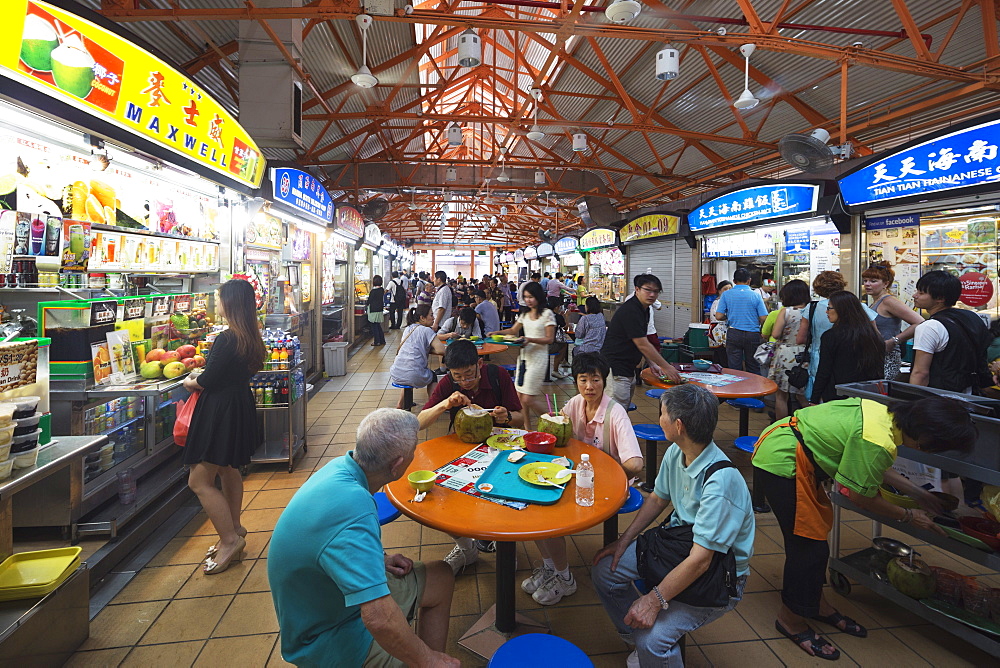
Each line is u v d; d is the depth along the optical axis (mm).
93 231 3145
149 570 2674
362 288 13492
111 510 2904
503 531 1609
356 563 1270
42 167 2777
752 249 8016
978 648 2090
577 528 1656
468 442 2494
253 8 3936
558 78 9492
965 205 4605
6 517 1991
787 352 4570
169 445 3627
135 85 2809
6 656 1687
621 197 12695
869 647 2125
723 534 1647
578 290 15031
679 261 9758
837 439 1966
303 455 4406
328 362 7945
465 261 39500
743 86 7301
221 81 6047
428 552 2896
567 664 1326
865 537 3031
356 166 10547
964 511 2219
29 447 1803
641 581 1911
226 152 3936
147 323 3355
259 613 2332
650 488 3688
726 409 6043
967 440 1762
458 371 2553
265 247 5508
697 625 1732
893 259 5488
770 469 2123
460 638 2148
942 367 3047
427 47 6484
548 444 2334
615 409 2496
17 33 2107
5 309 2580
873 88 6246
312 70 6645
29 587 1851
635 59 7680
